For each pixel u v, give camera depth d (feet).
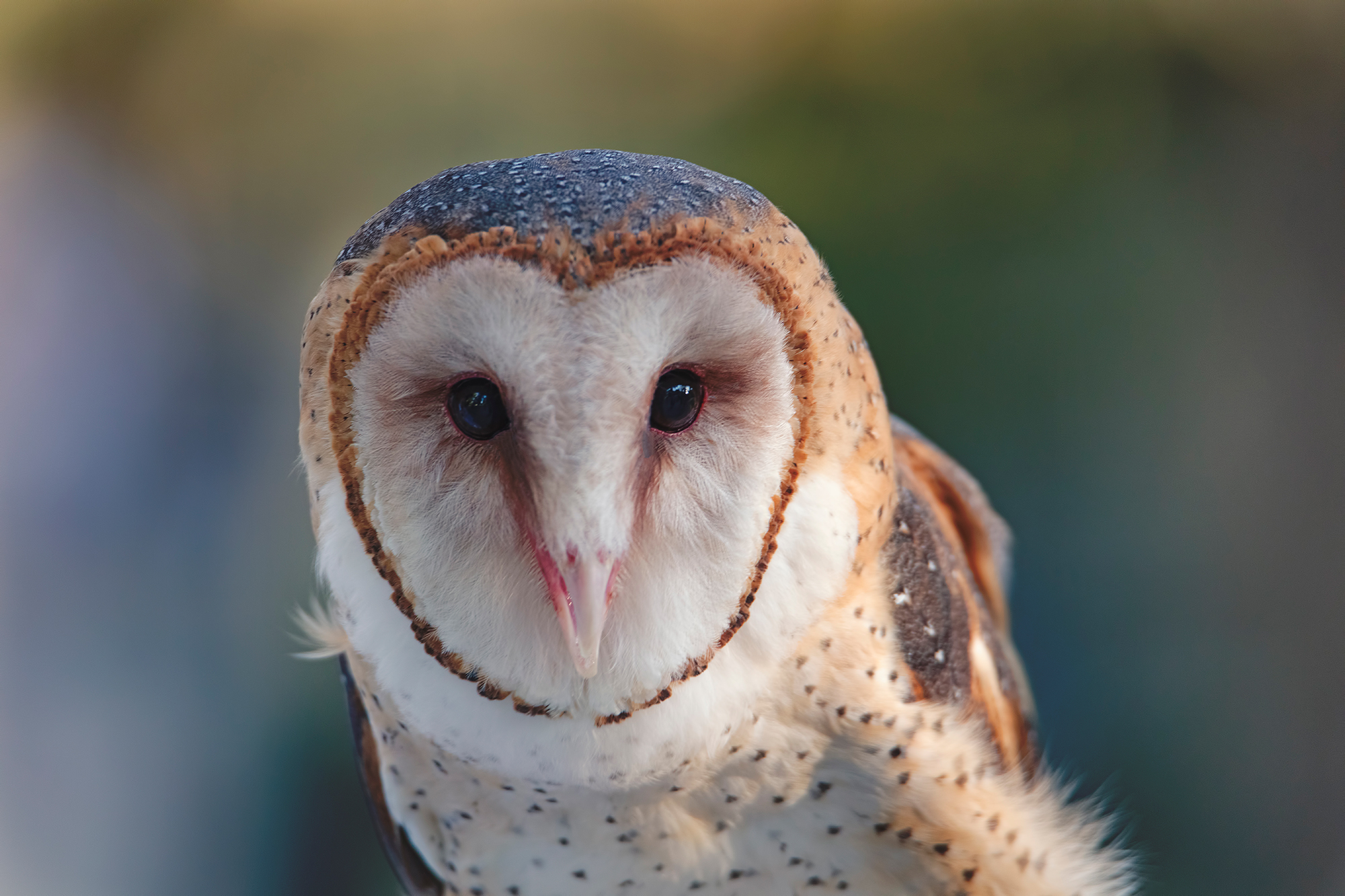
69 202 39.70
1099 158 38.45
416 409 11.28
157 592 35.81
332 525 12.48
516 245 10.58
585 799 13.17
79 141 41.81
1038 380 37.65
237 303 41.75
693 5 44.83
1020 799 14.37
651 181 11.13
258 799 34.96
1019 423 37.55
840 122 39.93
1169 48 38.45
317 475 12.50
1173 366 37.78
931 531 15.26
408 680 12.72
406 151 45.47
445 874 15.16
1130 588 37.24
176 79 44.19
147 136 43.57
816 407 12.26
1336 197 36.99
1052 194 38.27
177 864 34.24
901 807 13.39
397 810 15.20
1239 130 38.27
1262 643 36.50
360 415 11.58
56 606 34.47
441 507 11.49
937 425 37.42
